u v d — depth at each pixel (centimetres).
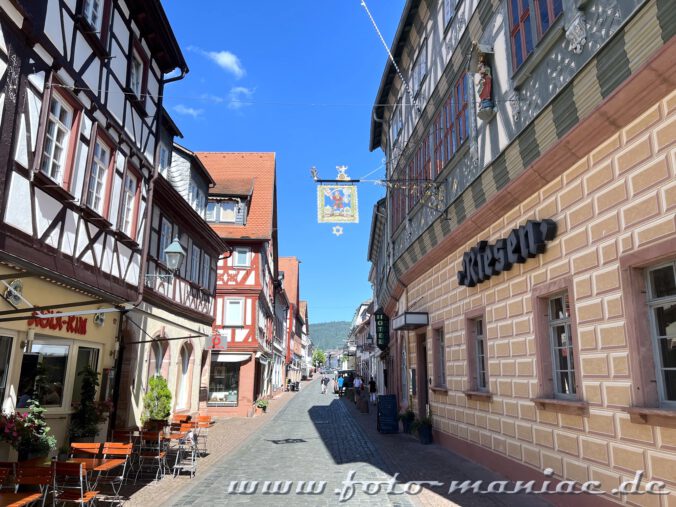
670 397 513
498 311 895
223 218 2581
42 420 796
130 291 1084
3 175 644
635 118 547
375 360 3722
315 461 1084
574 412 640
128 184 1098
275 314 3925
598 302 602
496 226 917
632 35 532
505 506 686
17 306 733
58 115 795
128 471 923
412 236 1510
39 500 655
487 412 945
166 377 1454
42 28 725
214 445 1342
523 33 789
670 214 495
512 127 828
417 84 1430
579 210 651
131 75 1073
